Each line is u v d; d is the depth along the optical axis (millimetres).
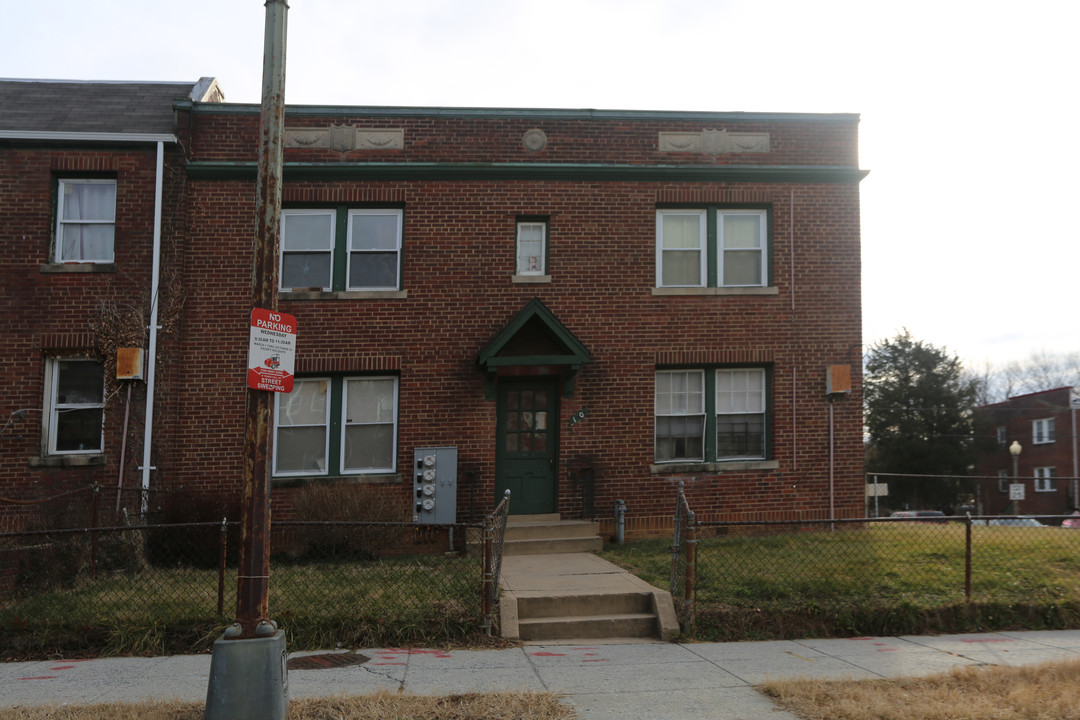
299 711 5914
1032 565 10688
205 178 14109
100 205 14133
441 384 14133
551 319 13844
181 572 11164
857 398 14812
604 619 8914
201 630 8406
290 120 14406
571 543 13094
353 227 14492
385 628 8461
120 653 8117
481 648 8281
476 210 14461
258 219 6090
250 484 5855
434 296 14258
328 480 13766
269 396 6008
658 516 14281
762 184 14938
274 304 6066
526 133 14664
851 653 8078
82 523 11688
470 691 6652
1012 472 47656
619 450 14305
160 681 7070
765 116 15039
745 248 14992
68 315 13656
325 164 14203
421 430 14039
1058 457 44219
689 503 14336
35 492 13281
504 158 14594
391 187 14406
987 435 49500
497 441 14328
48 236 13836
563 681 7000
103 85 16109
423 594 9367
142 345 13562
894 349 52406
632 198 14703
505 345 14023
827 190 15055
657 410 14695
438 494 13695
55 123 14367
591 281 14508
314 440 14164
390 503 12773
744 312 14703
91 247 14031
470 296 14312
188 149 14055
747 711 6141
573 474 14180
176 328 13727
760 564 10836
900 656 7938
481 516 13930
